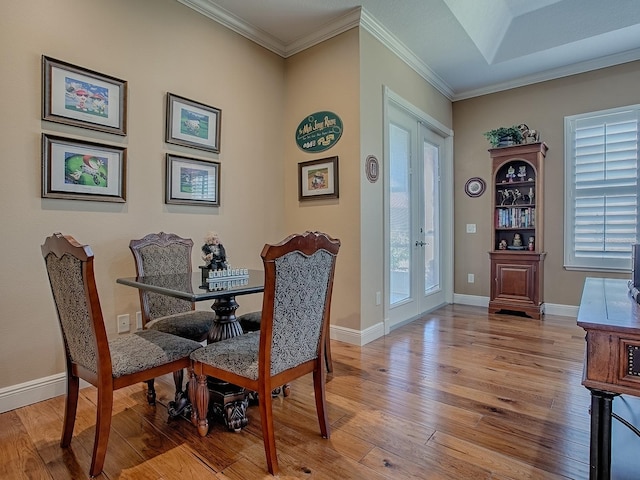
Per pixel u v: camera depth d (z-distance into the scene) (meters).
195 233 2.97
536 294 4.10
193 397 1.81
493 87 4.65
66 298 1.57
